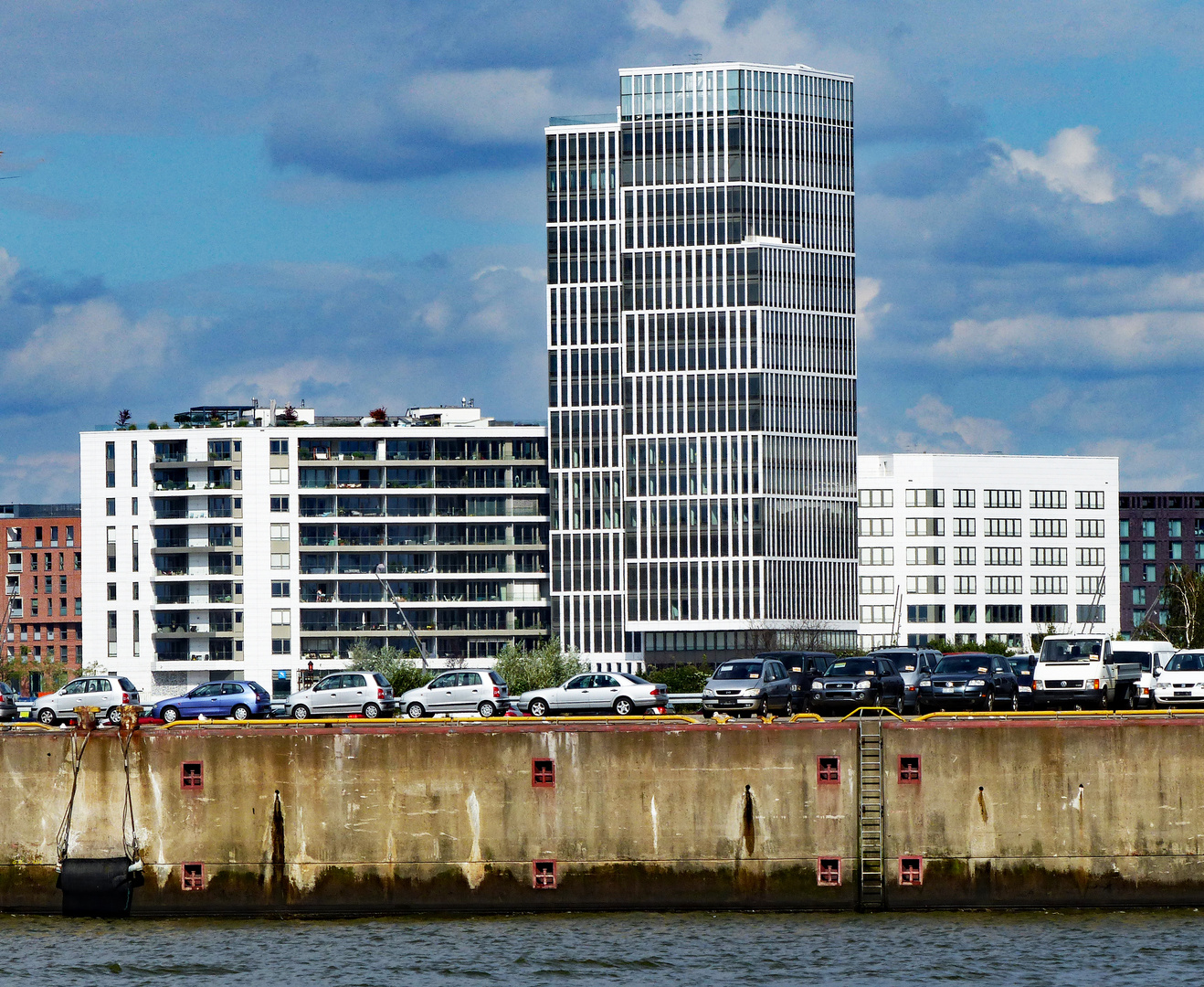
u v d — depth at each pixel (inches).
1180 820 7017.7
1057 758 7057.1
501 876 7135.8
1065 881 7037.4
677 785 7116.1
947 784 7071.9
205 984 6171.3
